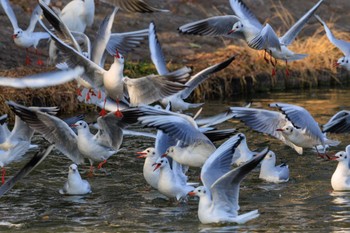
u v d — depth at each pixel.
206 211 12.91
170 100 16.91
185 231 12.68
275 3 30.06
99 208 14.04
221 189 12.55
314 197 14.45
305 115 14.73
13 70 21.75
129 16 27.33
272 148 17.83
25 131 15.12
